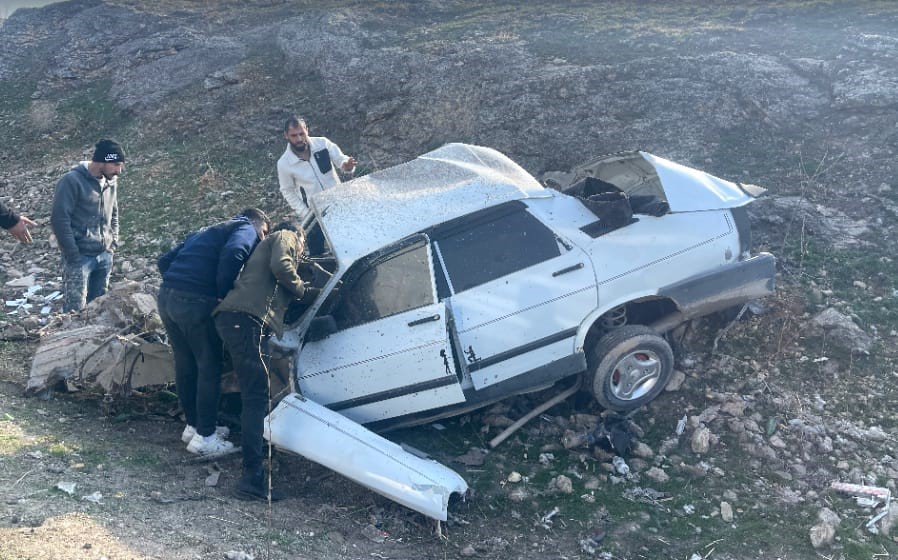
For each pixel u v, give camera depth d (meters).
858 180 8.48
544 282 5.58
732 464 5.39
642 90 10.40
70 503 4.40
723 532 4.82
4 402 5.79
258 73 13.76
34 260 9.37
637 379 5.84
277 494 5.04
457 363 5.54
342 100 12.15
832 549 4.65
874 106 9.27
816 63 10.34
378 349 5.42
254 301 4.98
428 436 5.84
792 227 7.91
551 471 5.41
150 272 8.73
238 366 5.01
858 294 6.93
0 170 12.88
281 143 11.75
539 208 5.81
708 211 6.06
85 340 6.17
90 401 6.05
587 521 4.93
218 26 16.27
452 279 5.52
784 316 6.66
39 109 14.58
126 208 10.57
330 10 15.36
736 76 10.34
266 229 5.54
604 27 12.88
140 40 16.08
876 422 5.67
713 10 13.41
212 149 11.96
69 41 16.64
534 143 10.06
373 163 10.70
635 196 6.17
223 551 4.20
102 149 7.05
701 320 6.70
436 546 4.70
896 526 4.78
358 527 4.82
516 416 5.98
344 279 5.54
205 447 5.33
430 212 5.69
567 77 10.78
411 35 13.64
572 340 5.66
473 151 6.60
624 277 5.72
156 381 5.96
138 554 3.97
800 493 5.12
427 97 11.37
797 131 9.51
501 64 11.67
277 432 5.18
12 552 3.72
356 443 5.05
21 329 7.14
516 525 4.93
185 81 14.14
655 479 5.29
